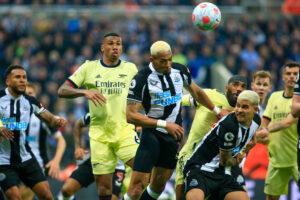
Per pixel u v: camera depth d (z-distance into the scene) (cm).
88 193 2888
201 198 1722
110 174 2086
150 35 5247
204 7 1962
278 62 5456
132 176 1886
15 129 2070
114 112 2080
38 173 2105
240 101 1712
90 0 5897
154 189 1945
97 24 5281
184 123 4031
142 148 1881
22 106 2091
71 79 2072
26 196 2452
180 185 1998
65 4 5847
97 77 2091
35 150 2461
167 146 1880
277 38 5712
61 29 5184
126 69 2127
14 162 2064
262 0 6500
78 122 2384
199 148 1830
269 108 2375
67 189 2378
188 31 5450
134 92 1820
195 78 4950
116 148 2095
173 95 1850
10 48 4991
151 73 1830
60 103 4084
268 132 2039
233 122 1739
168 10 6100
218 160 1798
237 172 1898
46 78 4644
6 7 5812
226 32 5481
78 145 2377
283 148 2288
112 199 2312
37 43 5281
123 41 5088
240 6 6412
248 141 1805
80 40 5034
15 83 2033
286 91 2325
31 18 5678
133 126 2155
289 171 2309
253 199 2839
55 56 4809
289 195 2762
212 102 2011
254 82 2214
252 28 5706
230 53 5200
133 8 6003
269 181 2355
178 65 1880
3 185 2025
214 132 1777
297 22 6331
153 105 1848
